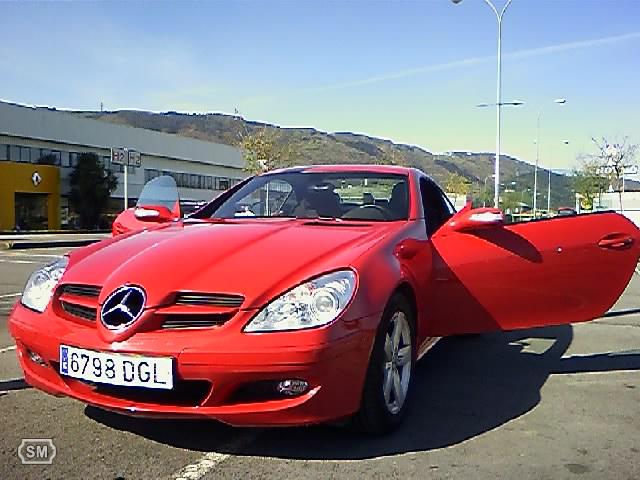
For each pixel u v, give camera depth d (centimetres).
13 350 596
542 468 346
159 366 322
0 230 4669
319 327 328
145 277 344
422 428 403
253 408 324
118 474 326
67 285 366
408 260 411
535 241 463
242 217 495
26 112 5047
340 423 372
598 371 558
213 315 329
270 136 5319
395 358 396
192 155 6825
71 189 5381
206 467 337
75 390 349
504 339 689
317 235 404
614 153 4778
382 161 4722
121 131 5947
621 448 377
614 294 486
